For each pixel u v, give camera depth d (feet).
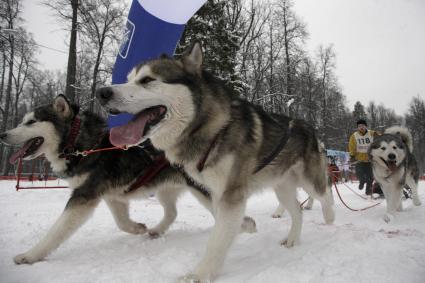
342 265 8.81
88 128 12.63
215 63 46.42
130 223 13.56
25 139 12.41
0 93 83.15
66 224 10.82
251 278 8.09
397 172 17.99
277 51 70.69
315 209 21.12
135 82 9.09
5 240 12.48
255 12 68.49
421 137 121.08
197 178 10.05
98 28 51.16
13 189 31.01
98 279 8.27
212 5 46.44
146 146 12.69
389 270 8.38
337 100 100.89
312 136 13.65
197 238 12.96
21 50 61.05
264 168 11.03
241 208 9.36
